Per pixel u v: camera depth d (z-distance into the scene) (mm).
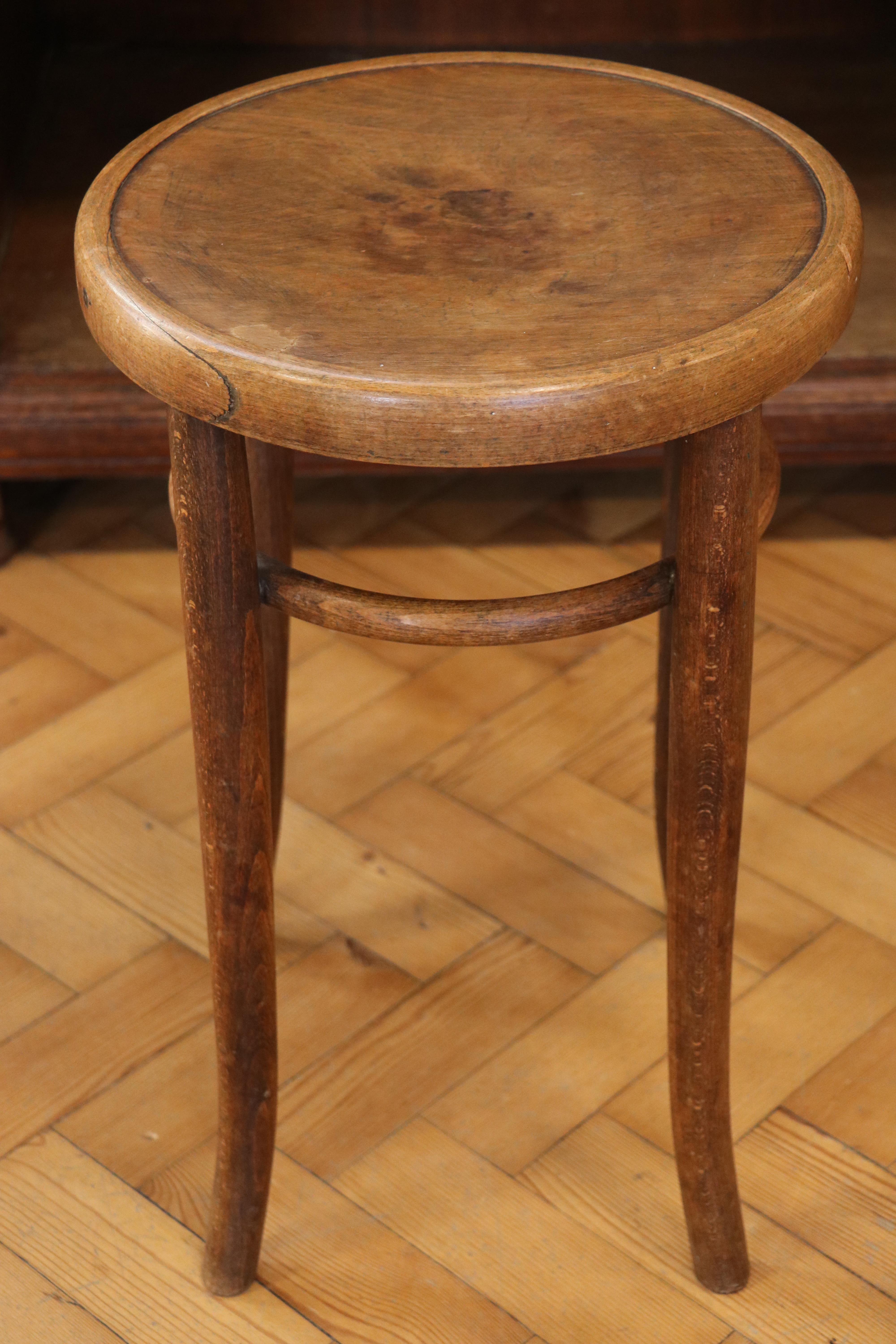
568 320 669
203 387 656
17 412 1405
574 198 769
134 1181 984
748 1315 905
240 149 819
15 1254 944
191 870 1205
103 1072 1053
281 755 1058
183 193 775
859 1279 923
